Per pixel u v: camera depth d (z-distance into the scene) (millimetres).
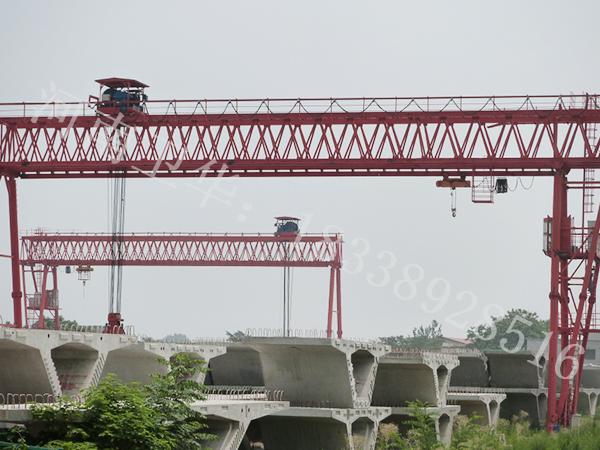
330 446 125562
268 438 129500
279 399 127562
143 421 85000
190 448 91562
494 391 194000
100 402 85000
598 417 152750
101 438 83562
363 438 128875
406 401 142250
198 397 93750
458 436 134625
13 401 93188
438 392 150875
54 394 94375
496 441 133250
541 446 129750
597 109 133875
